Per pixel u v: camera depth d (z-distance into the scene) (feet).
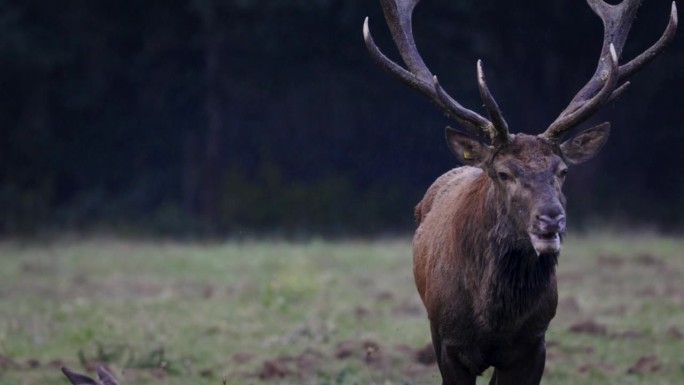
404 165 223.30
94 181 233.96
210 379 78.23
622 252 136.67
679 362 80.84
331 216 207.10
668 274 120.98
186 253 154.20
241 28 219.61
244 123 227.81
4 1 218.59
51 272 137.59
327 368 80.23
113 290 121.39
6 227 205.87
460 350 57.36
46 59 219.20
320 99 225.56
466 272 55.98
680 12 189.47
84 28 227.20
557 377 78.02
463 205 57.16
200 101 230.68
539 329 55.83
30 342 90.17
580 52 211.00
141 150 233.35
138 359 81.92
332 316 100.17
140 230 204.54
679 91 213.87
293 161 227.20
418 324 96.48
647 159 220.23
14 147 228.43
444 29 209.77
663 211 211.41
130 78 231.09
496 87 213.25
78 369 80.18
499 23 208.85
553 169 53.31
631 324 94.48
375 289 117.70
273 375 78.89
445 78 212.23
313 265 133.69
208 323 96.89
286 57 222.48
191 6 216.74
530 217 51.98
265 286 112.78
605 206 207.10
